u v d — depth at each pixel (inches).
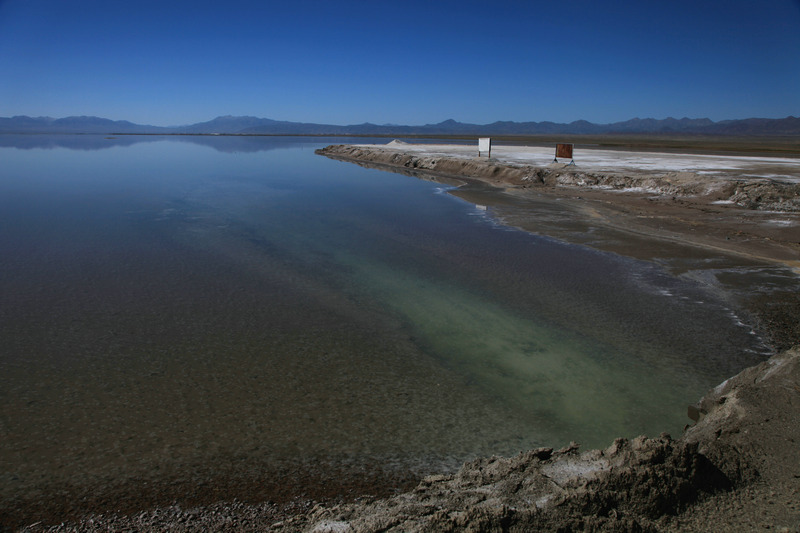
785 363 193.6
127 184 937.5
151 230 535.2
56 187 885.2
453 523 113.2
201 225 562.3
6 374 229.8
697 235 505.4
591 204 692.1
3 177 1036.5
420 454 177.5
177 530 137.2
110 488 156.5
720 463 139.1
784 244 465.7
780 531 113.2
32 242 478.3
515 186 890.1
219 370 236.8
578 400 216.5
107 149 2226.9
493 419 201.5
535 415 204.8
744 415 164.2
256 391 218.8
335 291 347.9
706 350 263.4
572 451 155.6
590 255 439.2
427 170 1222.3
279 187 903.1
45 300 324.8
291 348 261.1
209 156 1800.0
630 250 454.3
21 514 144.6
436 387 225.6
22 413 198.8
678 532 116.2
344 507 140.8
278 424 194.5
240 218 602.9
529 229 544.4
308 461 171.9
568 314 310.2
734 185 698.2
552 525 114.2
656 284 363.9
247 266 405.1
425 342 270.8
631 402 215.3
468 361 250.4
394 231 534.9
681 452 132.7
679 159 1261.1
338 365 243.9
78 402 207.6
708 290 350.9
